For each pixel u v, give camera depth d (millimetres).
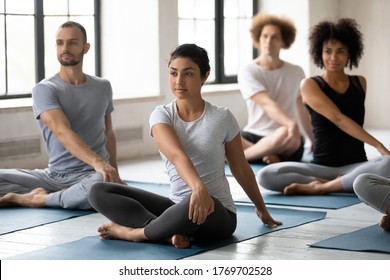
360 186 6234
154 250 5578
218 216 5660
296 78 10148
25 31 10375
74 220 6750
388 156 7570
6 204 7312
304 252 5590
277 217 6734
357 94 7828
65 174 7496
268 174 7910
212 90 12211
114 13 11242
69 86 7387
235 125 5887
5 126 9180
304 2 13445
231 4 13367
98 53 11336
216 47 13156
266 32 10031
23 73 10391
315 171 7949
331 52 7734
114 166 7789
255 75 10047
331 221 6625
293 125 9648
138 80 11164
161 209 5949
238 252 5578
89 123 7477
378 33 13930
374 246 5703
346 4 14125
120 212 5828
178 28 11695
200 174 5781
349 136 7918
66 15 10859
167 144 5590
